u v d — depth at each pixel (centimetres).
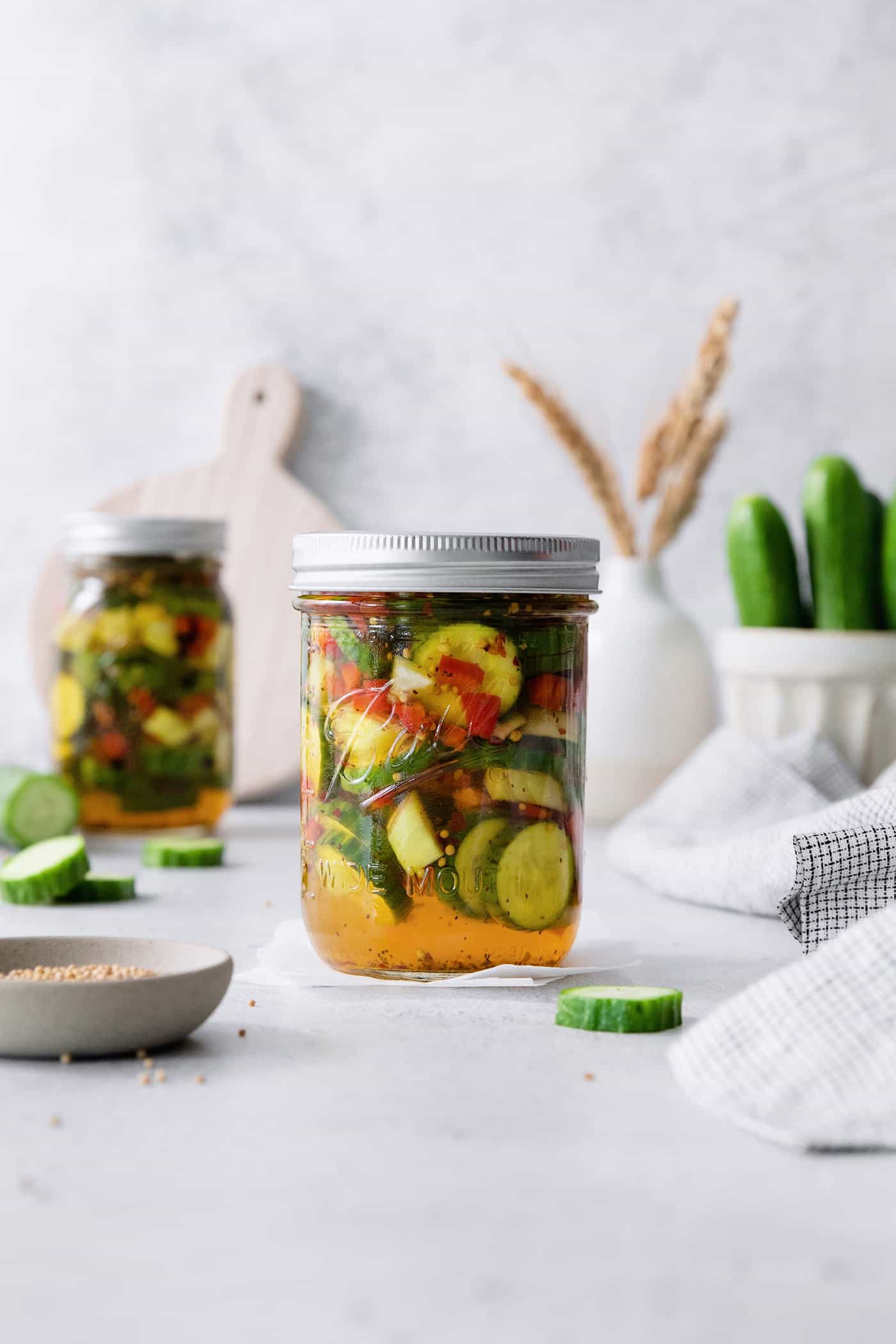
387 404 130
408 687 77
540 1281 49
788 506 128
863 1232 53
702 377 116
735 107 128
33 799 106
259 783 129
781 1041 68
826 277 128
